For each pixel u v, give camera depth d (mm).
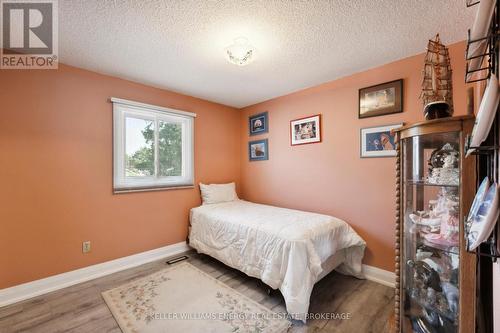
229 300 1954
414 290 1346
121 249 2576
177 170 3125
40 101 2098
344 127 2555
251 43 1899
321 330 1614
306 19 1604
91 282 2258
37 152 2082
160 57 2131
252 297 2004
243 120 3850
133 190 2654
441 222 1234
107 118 2494
